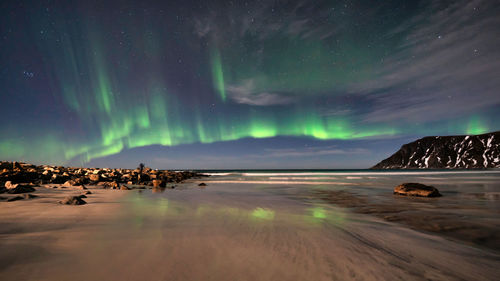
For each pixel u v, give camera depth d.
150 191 11.52
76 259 2.56
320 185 17.78
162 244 3.19
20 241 3.09
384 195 10.85
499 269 2.78
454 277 2.52
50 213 4.95
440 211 6.77
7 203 6.07
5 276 2.09
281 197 9.91
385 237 4.04
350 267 2.66
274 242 3.46
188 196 9.59
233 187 15.67
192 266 2.48
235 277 2.26
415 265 2.82
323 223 4.93
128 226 4.14
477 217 5.91
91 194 9.08
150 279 2.13
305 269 2.54
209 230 4.04
